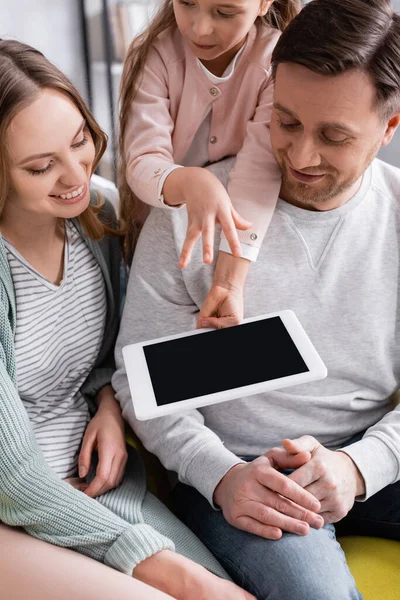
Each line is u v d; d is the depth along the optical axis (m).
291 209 1.24
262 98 1.37
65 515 1.08
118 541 1.07
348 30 1.03
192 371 1.09
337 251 1.23
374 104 1.07
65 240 1.28
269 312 1.24
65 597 0.97
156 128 1.34
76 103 1.16
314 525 1.09
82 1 3.17
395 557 1.21
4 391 1.11
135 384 1.09
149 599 0.97
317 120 1.07
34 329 1.23
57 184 1.15
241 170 1.25
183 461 1.18
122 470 1.25
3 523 1.12
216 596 1.04
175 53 1.38
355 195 1.24
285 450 1.15
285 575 1.06
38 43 3.09
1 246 1.18
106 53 3.13
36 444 1.14
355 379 1.28
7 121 1.08
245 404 1.25
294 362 1.07
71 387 1.33
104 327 1.36
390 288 1.25
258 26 1.39
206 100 1.38
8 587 0.99
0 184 1.13
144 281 1.29
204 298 1.27
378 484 1.16
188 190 1.13
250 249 1.19
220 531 1.16
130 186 1.31
